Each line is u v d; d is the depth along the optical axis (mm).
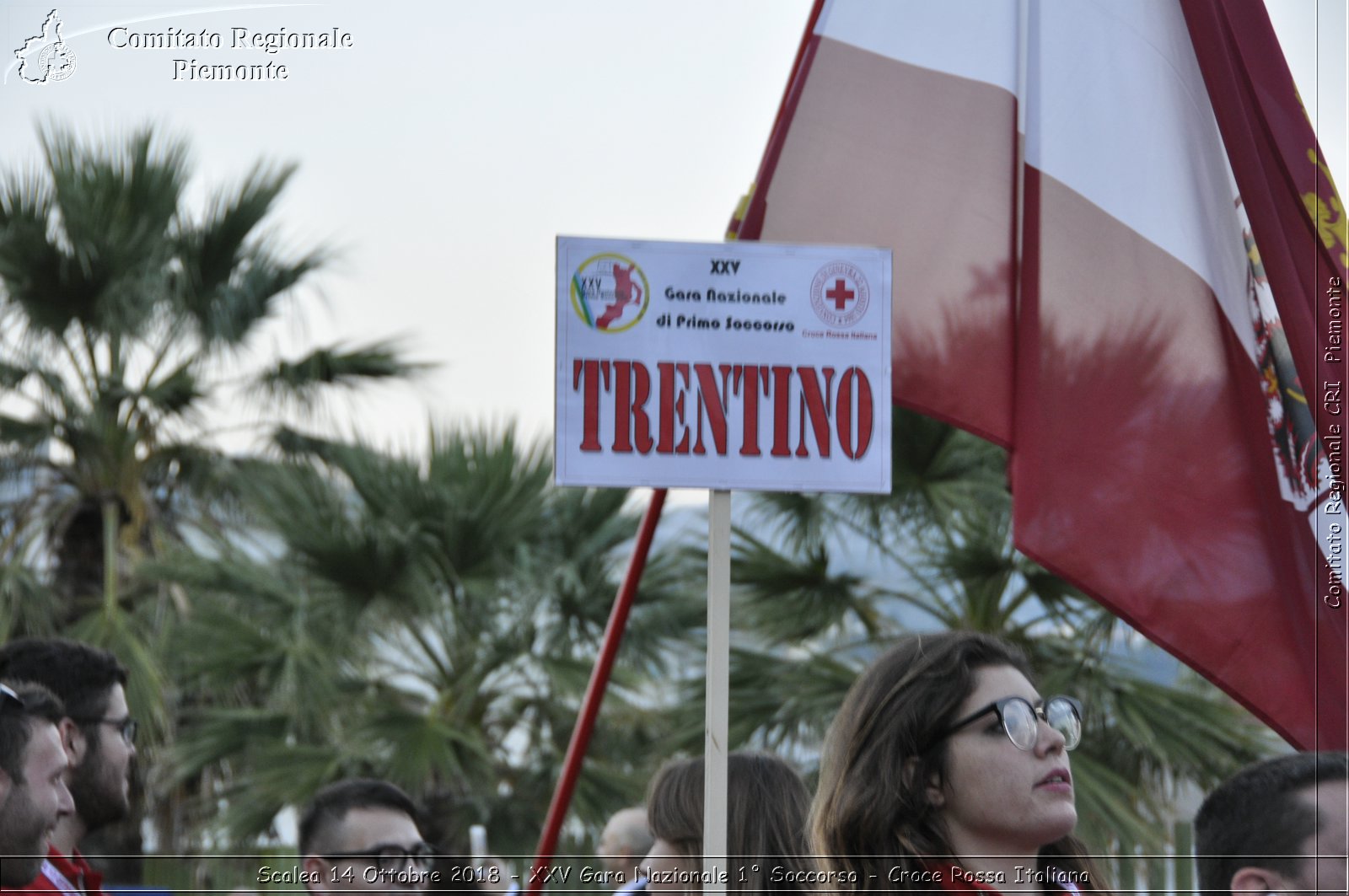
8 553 19875
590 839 16156
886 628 16984
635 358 4742
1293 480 6574
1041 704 4363
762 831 5191
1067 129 6832
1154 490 6539
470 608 17875
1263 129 6773
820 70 6891
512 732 17781
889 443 4793
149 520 20484
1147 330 6703
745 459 4746
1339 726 6293
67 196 19734
